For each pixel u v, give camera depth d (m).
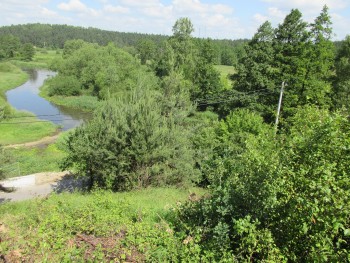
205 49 46.44
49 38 187.38
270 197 5.50
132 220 8.30
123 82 59.09
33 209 9.54
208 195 8.41
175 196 13.98
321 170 5.30
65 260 6.09
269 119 29.95
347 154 5.77
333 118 5.91
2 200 19.08
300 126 7.69
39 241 6.69
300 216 5.19
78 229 7.29
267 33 30.50
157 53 84.06
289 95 27.81
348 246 5.36
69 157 18.39
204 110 43.53
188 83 40.25
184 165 16.36
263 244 5.52
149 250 6.35
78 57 67.75
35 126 41.12
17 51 121.00
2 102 47.47
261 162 5.91
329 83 29.58
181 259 6.09
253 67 30.59
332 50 29.41
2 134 37.38
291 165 6.00
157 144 15.68
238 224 5.43
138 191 15.18
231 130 19.50
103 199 9.69
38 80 82.06
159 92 19.27
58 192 19.88
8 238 6.86
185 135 17.67
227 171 7.65
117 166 16.02
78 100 57.59
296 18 29.23
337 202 4.84
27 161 28.33
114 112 16.23
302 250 5.54
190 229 6.76
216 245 6.07
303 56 27.84
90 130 16.42
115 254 6.29
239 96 31.75
